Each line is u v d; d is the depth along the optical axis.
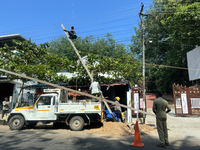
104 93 14.12
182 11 13.58
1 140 6.20
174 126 9.57
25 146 5.34
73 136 7.03
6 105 11.70
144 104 10.30
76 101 9.04
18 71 11.05
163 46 25.88
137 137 5.57
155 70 32.38
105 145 5.61
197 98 13.09
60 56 11.77
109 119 10.07
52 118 8.55
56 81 12.52
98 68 11.78
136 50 29.34
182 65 25.53
